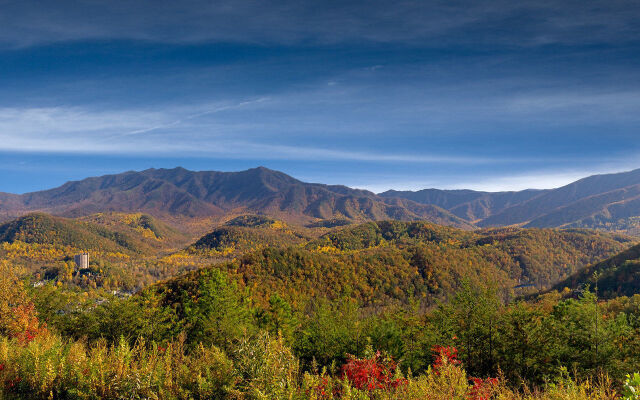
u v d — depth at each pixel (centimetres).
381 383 626
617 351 1182
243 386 570
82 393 562
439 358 754
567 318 1316
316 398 562
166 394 584
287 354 637
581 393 621
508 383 1115
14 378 627
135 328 2181
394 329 1812
